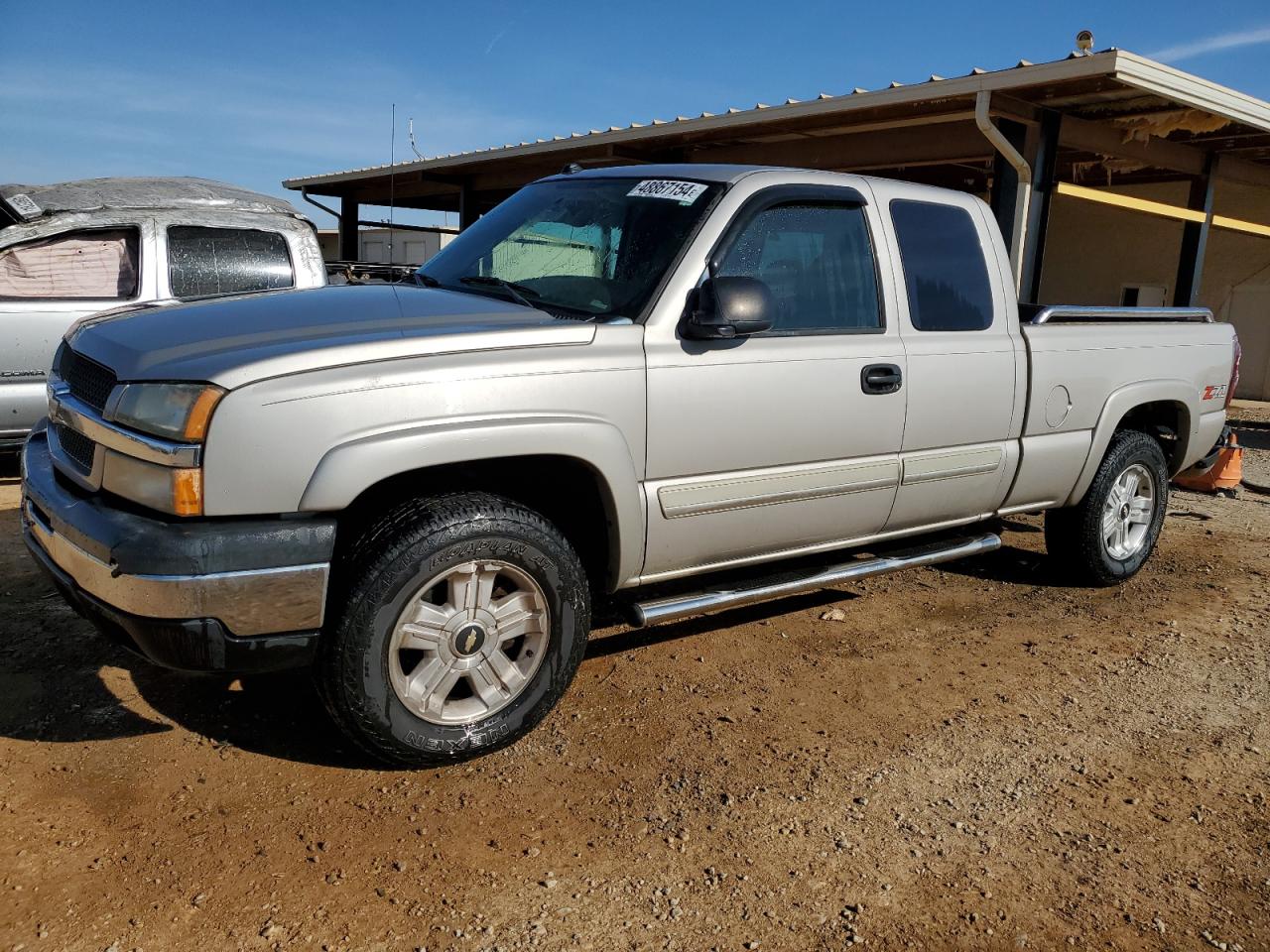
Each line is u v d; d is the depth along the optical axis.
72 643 3.99
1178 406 5.48
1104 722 3.81
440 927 2.47
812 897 2.67
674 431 3.43
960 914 2.64
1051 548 5.41
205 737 3.32
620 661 4.14
